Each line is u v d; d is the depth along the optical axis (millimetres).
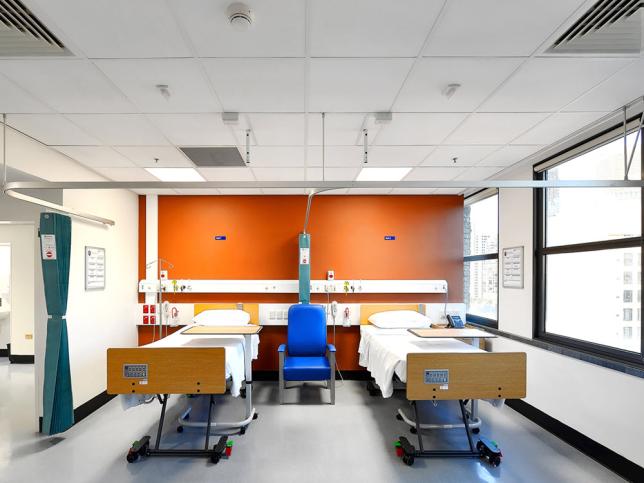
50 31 1543
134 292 4453
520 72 1892
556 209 3307
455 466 2498
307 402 3717
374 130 2668
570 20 1494
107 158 3250
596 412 2594
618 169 2646
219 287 4570
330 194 4770
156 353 2555
